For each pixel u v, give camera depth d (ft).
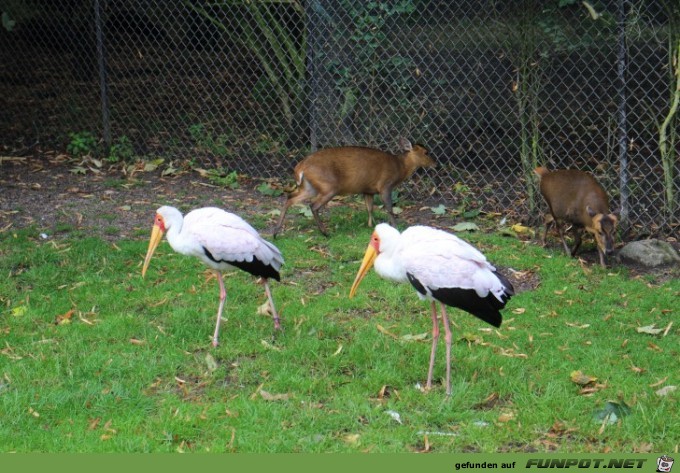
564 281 30.37
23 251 32.12
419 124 41.60
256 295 28.99
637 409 21.25
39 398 21.91
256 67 52.34
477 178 40.52
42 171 42.91
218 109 48.96
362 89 40.50
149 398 22.06
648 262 31.86
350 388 22.66
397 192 39.52
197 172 42.78
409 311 27.99
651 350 25.08
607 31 38.86
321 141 40.86
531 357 24.62
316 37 40.01
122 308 27.78
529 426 20.67
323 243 33.60
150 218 36.35
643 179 38.63
